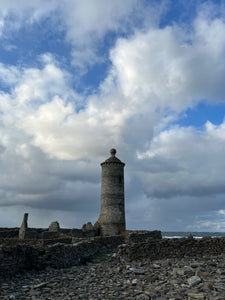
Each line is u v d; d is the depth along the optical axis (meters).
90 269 16.25
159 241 19.69
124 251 18.58
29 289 11.54
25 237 32.66
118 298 9.96
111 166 40.75
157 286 11.37
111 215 38.44
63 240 23.70
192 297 9.77
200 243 20.72
